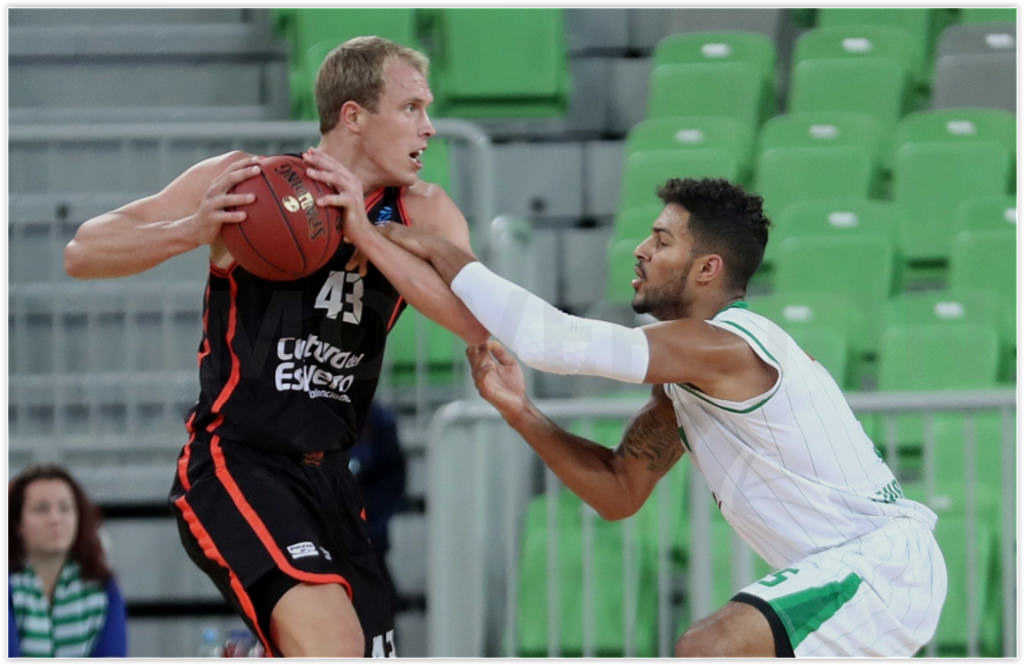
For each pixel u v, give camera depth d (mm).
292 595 8750
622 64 24203
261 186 8594
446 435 13992
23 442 18000
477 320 9133
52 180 19141
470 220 19109
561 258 21562
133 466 18844
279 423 9055
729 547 15156
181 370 19734
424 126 9273
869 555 9094
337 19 23484
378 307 9312
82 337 19812
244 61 24453
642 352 8844
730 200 9383
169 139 18062
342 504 9430
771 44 24391
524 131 23734
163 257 8773
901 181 21141
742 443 9305
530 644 15406
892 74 23344
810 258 19547
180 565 18188
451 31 23406
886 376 17344
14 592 14305
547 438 10188
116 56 24281
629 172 21297
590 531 14539
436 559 13922
